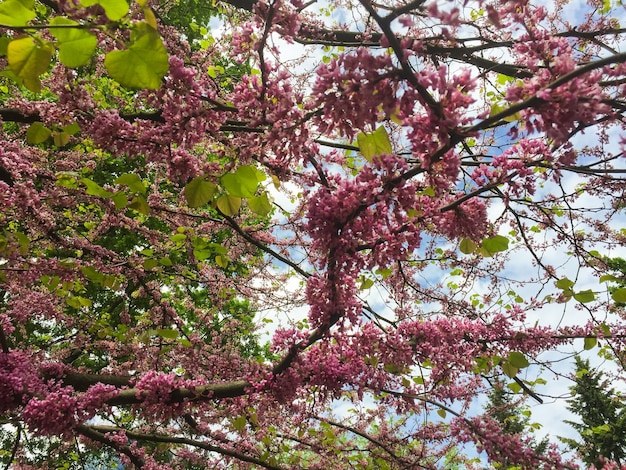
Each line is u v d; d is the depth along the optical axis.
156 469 4.56
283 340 3.06
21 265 3.39
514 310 3.35
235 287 5.72
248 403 3.32
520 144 2.17
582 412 14.00
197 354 4.43
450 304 4.25
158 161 2.43
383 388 3.48
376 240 2.37
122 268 4.23
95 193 2.65
